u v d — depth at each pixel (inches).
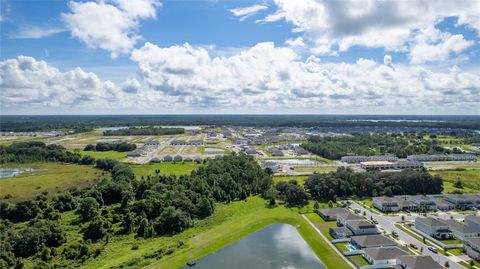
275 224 6476.4
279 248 5383.9
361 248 5098.4
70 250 5132.9
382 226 6151.6
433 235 5625.0
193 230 6166.3
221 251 5290.4
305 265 4790.8
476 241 4990.2
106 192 7554.1
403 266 4520.2
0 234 5659.5
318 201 7760.8
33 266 4761.3
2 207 6756.9
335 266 4687.5
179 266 4783.5
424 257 4483.3
